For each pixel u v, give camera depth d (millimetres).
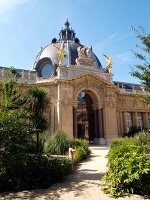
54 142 31031
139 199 10727
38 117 25188
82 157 26828
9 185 13594
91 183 14789
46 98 28203
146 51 16203
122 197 11117
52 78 56781
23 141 15422
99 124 58719
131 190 11562
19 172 14727
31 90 27406
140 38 16328
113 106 60281
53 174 15500
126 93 68000
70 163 19375
